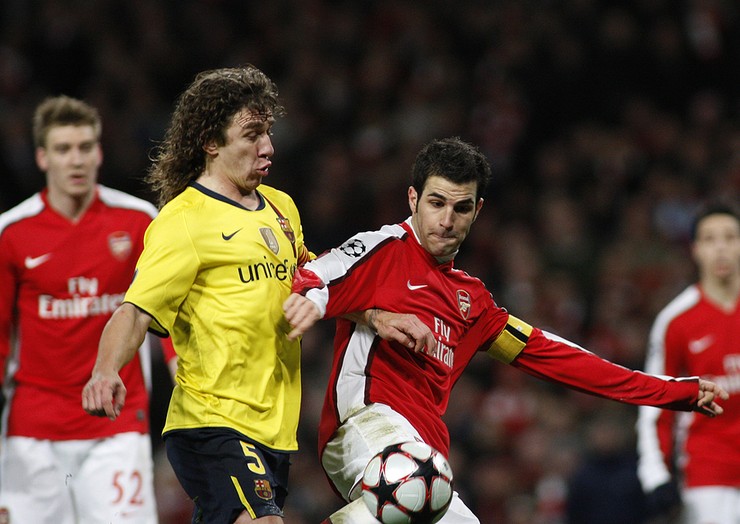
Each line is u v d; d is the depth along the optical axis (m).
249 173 16.70
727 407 26.58
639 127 52.84
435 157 17.58
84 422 21.56
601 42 53.72
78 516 21.56
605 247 47.16
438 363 18.03
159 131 49.00
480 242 47.19
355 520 16.28
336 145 50.16
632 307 44.16
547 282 45.25
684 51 54.59
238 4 55.28
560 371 18.94
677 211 48.88
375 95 52.53
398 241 18.02
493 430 39.78
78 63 50.53
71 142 21.53
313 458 38.09
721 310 26.95
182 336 16.70
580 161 50.94
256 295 16.52
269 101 16.84
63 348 21.58
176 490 35.44
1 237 21.53
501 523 37.91
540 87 52.75
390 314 17.36
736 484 26.45
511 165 51.41
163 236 16.25
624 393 18.86
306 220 46.38
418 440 16.97
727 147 52.34
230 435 16.28
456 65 54.06
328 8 55.56
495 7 55.25
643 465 26.67
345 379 17.92
